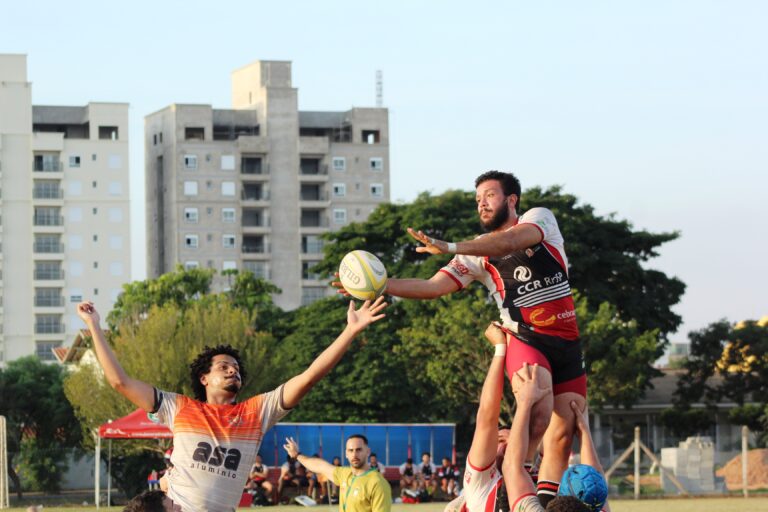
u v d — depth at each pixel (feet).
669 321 406.62
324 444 259.60
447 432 269.64
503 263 51.06
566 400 51.06
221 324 304.09
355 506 80.79
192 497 52.19
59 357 538.06
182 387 289.33
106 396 287.69
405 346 330.54
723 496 236.84
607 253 394.52
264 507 217.36
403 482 246.88
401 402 350.43
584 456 50.14
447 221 402.52
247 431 53.21
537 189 413.80
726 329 417.28
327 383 349.41
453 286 52.42
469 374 309.22
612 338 311.47
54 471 357.61
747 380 414.41
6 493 219.00
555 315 50.39
